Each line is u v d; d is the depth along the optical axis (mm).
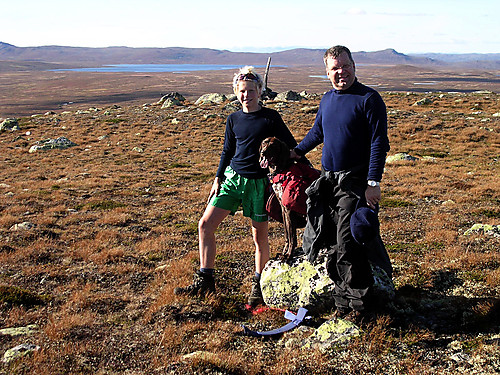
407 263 6859
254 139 5211
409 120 42344
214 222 5648
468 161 26625
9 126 46500
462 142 34250
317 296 5270
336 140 4418
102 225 12312
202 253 5785
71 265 8328
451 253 7090
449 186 17484
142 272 7766
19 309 5809
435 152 30500
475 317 4680
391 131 38250
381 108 4227
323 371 3920
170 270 7438
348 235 4336
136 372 4039
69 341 4715
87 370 4129
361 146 4371
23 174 24984
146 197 17422
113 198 17031
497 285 5496
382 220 11422
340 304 4797
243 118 5285
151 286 6910
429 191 16188
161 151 33969
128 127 44969
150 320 5301
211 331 4941
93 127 45312
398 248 8039
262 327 5191
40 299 6285
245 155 5312
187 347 4551
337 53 4277
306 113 46875
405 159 26625
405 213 12477
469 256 6676
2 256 8617
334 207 4461
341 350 4238
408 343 4324
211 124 44594
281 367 3979
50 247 9578
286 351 4375
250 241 9703
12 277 7445
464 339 4344
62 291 6797
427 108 51031
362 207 4219
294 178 4844
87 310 5766
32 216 13172
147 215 13875
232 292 6355
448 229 9688
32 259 8641
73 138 40562
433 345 4309
